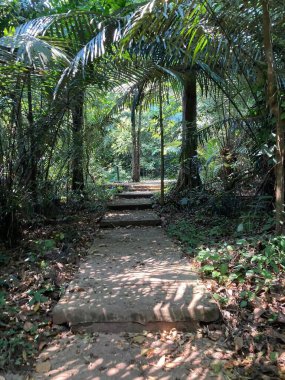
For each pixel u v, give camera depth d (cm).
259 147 383
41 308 250
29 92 386
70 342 216
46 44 302
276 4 284
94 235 454
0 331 219
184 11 281
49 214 489
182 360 197
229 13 291
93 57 357
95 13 416
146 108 669
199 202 549
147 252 371
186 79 549
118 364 194
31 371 189
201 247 360
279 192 307
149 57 483
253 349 204
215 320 230
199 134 523
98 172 834
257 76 367
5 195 360
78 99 455
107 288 268
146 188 835
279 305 242
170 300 244
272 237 323
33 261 329
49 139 417
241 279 273
